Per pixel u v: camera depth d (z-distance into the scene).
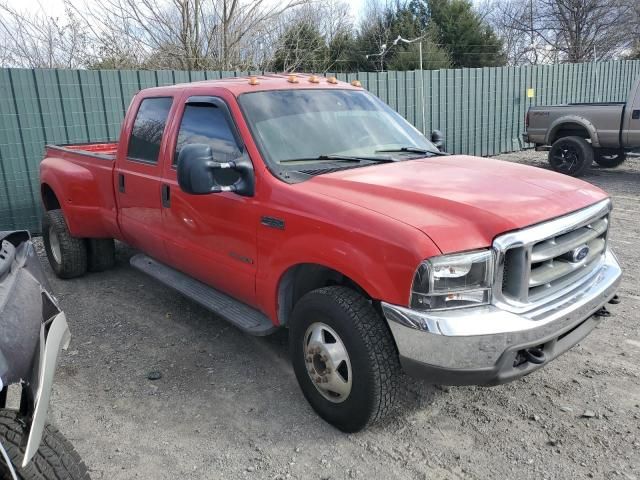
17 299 2.31
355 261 3.07
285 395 3.92
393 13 33.66
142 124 5.14
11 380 2.01
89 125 9.05
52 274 6.77
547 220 3.09
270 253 3.65
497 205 3.11
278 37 17.59
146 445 3.42
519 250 2.94
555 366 4.16
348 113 4.52
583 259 3.41
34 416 2.00
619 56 36.97
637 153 11.86
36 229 8.84
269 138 3.94
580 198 3.45
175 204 4.53
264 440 3.43
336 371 3.31
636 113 11.20
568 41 36.66
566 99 17.62
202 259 4.34
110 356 4.57
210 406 3.81
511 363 2.93
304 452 3.31
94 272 6.71
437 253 2.81
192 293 4.61
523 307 2.99
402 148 4.46
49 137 8.70
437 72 13.94
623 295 5.41
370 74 12.77
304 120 4.21
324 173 3.73
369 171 3.78
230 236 3.99
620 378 3.96
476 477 3.06
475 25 33.75
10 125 8.36
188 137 4.48
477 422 3.54
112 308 5.60
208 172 3.58
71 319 5.35
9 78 8.25
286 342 4.73
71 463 2.27
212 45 16.33
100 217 5.90
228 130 4.09
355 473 3.12
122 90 9.30
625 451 3.22
